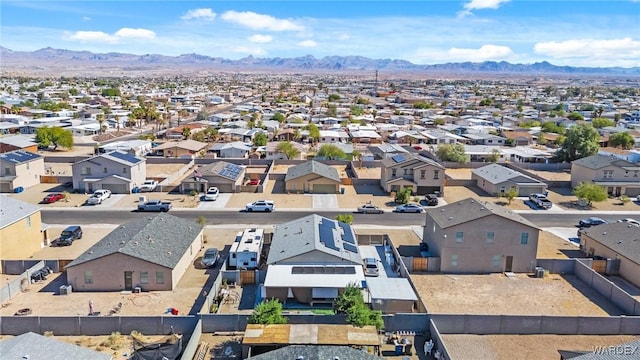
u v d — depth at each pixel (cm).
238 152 11425
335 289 4219
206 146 12394
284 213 7094
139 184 8475
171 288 4544
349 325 3578
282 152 11162
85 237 5984
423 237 5847
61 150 12144
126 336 3734
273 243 5016
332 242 4869
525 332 3853
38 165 8619
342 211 7256
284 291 4241
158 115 16738
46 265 4909
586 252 5650
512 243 5069
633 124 16450
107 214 6912
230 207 7362
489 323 3838
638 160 10138
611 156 8931
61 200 7525
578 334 3853
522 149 12125
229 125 15438
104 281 4512
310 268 4462
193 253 5294
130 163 8194
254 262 4966
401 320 3825
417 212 7219
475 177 9119
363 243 5769
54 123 14838
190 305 4272
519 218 5241
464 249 5059
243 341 3312
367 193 8356
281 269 4441
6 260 4856
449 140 13625
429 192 8244
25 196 7756
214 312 4106
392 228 6506
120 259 4481
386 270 5016
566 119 18038
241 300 4362
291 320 3741
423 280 4881
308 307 4191
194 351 3509
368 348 3328
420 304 4084
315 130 14062
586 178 8631
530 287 4766
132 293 4481
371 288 4191
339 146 12225
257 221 6706
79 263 4469
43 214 6856
